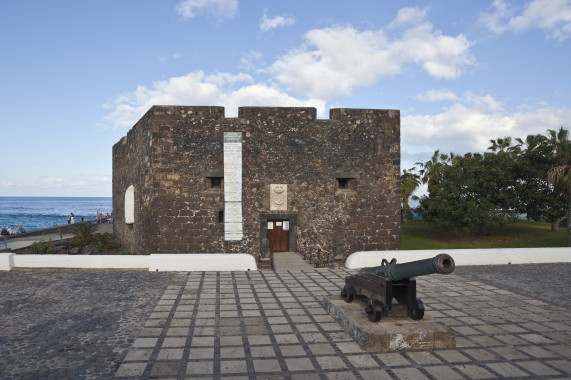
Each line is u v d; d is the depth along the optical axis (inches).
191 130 612.7
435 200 1101.7
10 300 340.5
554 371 207.0
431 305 331.0
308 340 249.8
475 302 340.5
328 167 648.4
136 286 394.0
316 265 622.5
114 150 1042.1
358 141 657.6
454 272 470.9
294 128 639.8
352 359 220.5
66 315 299.3
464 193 1088.8
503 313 308.8
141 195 696.4
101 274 448.1
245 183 625.6
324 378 198.2
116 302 335.9
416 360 219.3
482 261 520.7
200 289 384.5
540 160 1070.4
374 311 247.3
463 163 1184.8
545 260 537.3
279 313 307.6
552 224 1254.9
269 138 632.4
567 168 962.7
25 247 857.5
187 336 256.4
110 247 863.7
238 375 201.5
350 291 295.6
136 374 201.9
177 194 608.4
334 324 281.7
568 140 995.9
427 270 224.5
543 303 338.0
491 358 222.7
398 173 673.0
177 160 609.0
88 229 891.4
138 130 718.5
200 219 613.3
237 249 623.2
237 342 246.4
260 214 629.0
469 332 265.1
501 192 1070.4
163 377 198.8
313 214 644.7
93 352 230.5
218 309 317.7
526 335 259.8
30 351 231.3
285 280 427.2
